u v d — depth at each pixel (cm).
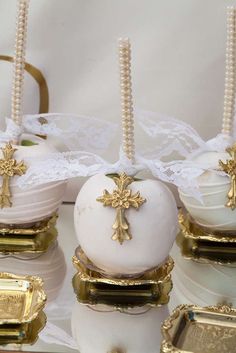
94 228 63
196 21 78
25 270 70
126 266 64
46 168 69
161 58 79
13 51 80
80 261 67
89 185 65
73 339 60
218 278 70
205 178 70
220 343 58
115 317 63
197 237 73
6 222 72
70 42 80
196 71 79
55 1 79
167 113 81
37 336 60
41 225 73
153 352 60
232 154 70
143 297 66
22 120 73
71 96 81
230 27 70
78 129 78
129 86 64
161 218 64
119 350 60
